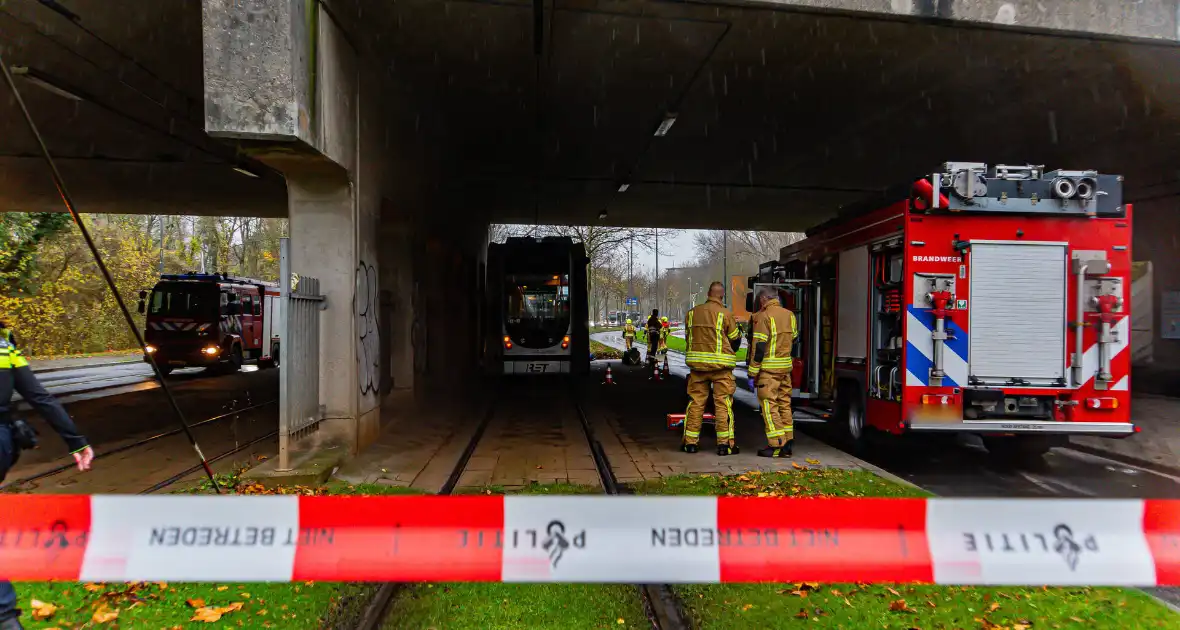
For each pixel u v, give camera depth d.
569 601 3.70
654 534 2.88
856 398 8.16
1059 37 7.26
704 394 7.62
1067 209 6.62
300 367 6.30
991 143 12.20
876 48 7.81
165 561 2.79
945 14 6.82
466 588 3.86
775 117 10.82
